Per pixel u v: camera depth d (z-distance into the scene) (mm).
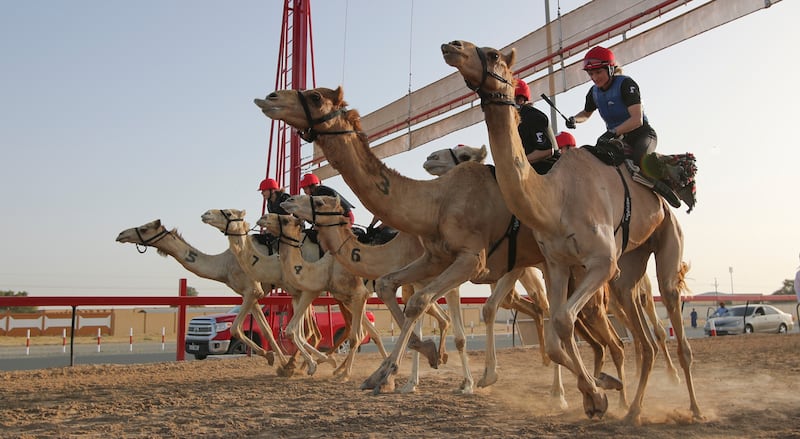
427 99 19531
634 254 7152
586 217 5773
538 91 16484
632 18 13836
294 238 10797
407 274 7000
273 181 13578
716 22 12398
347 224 8906
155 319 40500
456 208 6656
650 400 7762
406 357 15062
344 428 6090
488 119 5457
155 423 6602
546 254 6020
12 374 12094
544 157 7270
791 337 20594
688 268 7410
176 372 12406
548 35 16047
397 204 6629
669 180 6711
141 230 12906
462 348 8789
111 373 12344
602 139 6668
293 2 20047
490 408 7242
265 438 5750
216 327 16609
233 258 13125
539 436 5500
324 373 12000
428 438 5547
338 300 11625
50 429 6402
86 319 38188
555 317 5523
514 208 5613
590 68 6934
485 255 6715
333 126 6480
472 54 5340
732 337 21578
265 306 17406
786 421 6188
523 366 12734
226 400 8250
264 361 14547
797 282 9016
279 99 6383
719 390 8641
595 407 5742
